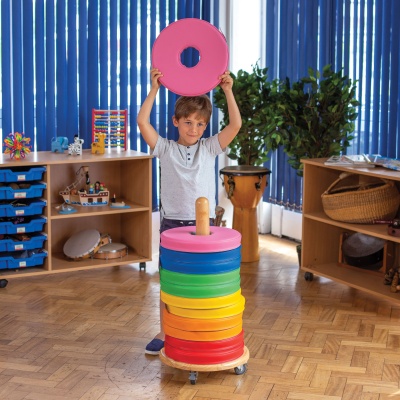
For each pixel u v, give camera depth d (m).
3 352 3.21
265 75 4.76
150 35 4.78
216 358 2.92
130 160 4.58
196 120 3.04
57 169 4.52
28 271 4.19
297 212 5.11
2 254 4.23
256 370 3.06
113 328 3.51
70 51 4.54
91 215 4.51
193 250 2.81
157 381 2.96
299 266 4.59
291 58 4.88
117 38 4.68
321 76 4.63
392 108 4.16
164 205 3.14
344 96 4.21
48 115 4.54
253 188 4.56
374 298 3.97
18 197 4.06
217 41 2.95
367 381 2.97
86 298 3.94
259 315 3.70
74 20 4.52
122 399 2.81
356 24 4.36
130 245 4.68
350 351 3.26
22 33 4.39
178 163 3.09
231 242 2.86
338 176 4.34
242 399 2.82
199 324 2.88
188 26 2.95
